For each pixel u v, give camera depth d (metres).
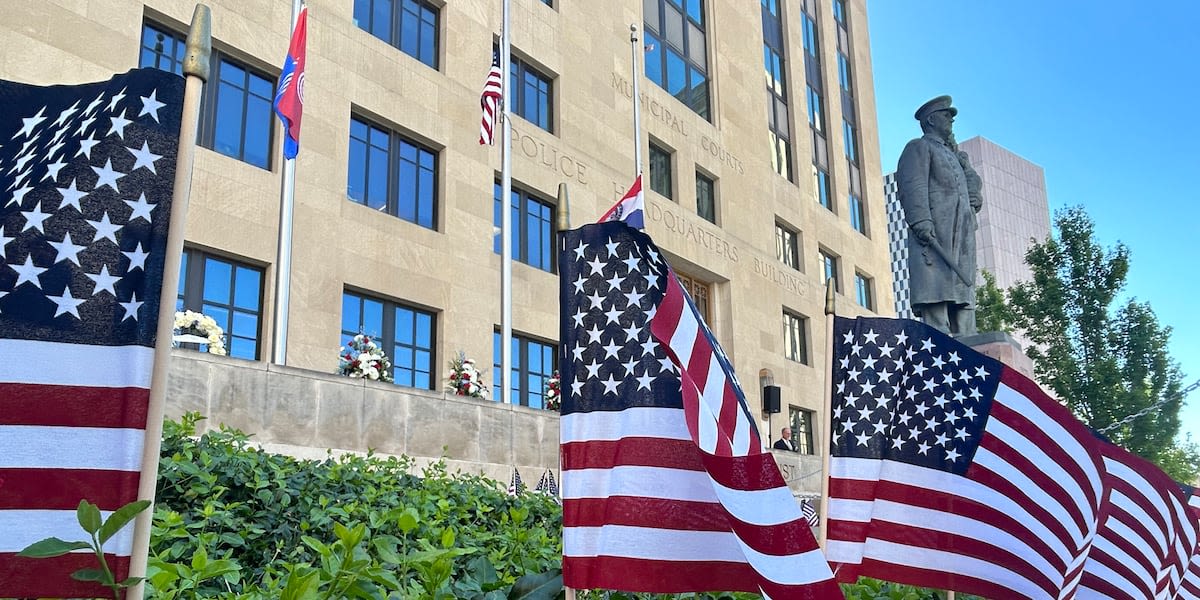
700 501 4.68
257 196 17.09
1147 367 31.23
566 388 5.04
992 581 6.50
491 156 21.98
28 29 14.48
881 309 39.19
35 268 3.15
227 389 10.70
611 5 27.44
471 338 20.33
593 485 4.81
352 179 19.28
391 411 12.66
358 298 18.66
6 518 2.94
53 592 2.93
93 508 2.80
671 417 4.80
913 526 6.57
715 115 31.19
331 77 18.89
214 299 16.39
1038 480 6.72
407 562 3.94
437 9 22.14
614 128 26.27
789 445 25.28
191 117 3.33
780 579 4.03
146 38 16.41
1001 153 128.25
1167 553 8.18
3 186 3.38
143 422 3.11
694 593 5.16
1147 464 8.17
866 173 40.75
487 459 14.00
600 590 4.98
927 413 6.82
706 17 32.34
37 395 3.05
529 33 24.16
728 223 30.20
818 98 38.84
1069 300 32.16
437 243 20.17
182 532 4.58
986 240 121.44
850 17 42.84
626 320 5.06
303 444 11.41
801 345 33.56
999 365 6.88
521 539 5.82
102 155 3.28
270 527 6.01
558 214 5.41
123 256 3.22
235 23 17.48
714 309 29.34
